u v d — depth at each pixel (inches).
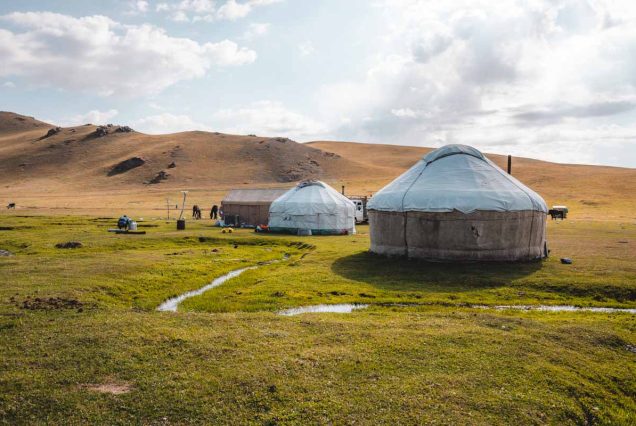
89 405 326.6
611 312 614.2
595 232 1617.9
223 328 488.7
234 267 946.1
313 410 326.6
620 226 1903.3
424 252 939.3
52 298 592.7
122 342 435.8
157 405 329.1
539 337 472.1
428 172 1007.6
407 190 971.3
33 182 6441.9
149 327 482.6
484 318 539.8
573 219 2427.4
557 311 611.5
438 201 911.0
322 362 400.2
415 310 614.5
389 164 7721.5
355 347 434.9
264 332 475.5
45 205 3939.5
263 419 316.5
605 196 3634.4
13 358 397.7
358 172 6722.4
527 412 332.8
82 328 474.9
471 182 950.4
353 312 585.3
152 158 6993.1
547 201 3567.9
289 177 6427.2
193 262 944.9
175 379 366.6
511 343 450.6
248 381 363.6
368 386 360.2
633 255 1007.0
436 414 324.5
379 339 456.8
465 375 380.8
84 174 6722.4
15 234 1501.0
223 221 1918.1
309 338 459.8
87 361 394.3
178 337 452.4
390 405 334.0
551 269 846.5
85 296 622.8
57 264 855.1
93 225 1897.1
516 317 554.9
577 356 430.6
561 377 385.1
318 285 754.2
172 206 3732.8
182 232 1584.6
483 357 416.2
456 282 767.7
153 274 802.8
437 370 389.7
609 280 746.8
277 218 1658.5
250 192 2009.1
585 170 5757.9
